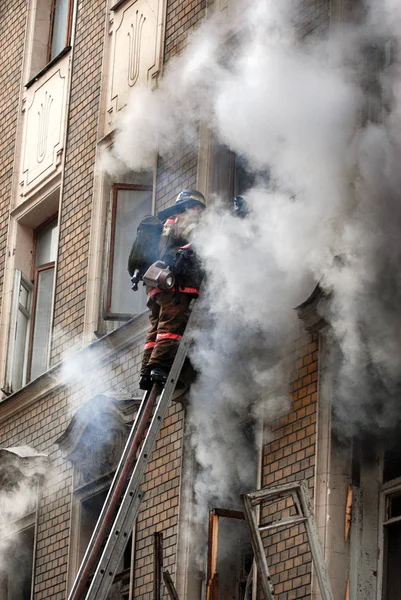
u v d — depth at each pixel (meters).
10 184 25.72
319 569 14.84
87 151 23.41
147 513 19.36
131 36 22.89
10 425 23.80
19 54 26.45
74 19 24.84
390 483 16.30
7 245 25.34
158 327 16.73
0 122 26.56
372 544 16.22
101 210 22.58
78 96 24.12
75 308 22.67
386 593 16.02
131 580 19.33
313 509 16.39
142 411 16.48
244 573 17.97
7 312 24.81
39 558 21.91
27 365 24.50
